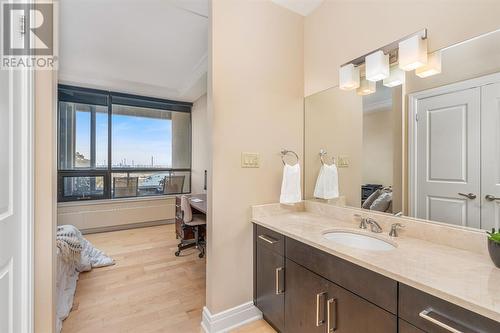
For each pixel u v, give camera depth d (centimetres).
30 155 105
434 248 116
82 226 382
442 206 125
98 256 280
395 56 146
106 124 421
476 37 113
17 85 99
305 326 133
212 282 164
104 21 237
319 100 196
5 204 91
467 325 72
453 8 120
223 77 167
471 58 115
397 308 90
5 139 91
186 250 322
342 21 178
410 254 108
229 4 170
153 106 467
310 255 130
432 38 128
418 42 127
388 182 151
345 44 176
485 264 97
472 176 115
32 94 107
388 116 151
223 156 168
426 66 131
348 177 176
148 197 440
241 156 175
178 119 494
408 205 140
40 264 111
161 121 475
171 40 275
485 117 111
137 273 253
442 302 77
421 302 82
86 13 224
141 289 220
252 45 180
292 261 143
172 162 488
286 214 193
